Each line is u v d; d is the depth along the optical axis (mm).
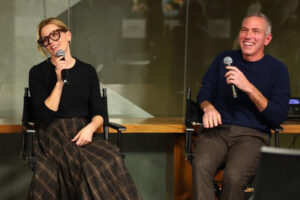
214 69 2902
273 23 3754
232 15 3713
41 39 2705
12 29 3506
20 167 3527
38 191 2471
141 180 3707
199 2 3684
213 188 2531
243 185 2439
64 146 2572
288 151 1112
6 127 3068
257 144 2619
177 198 3285
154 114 3732
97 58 3639
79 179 2512
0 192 3521
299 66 3807
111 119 3490
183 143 3246
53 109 2621
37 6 3535
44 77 2770
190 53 3719
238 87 2525
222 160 2635
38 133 2662
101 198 2445
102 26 3623
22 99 3551
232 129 2682
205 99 2846
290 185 1115
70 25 3592
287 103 2668
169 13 3668
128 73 3684
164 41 3688
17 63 3531
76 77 2793
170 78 3723
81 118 2775
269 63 2727
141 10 3645
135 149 3676
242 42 2699
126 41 3658
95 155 2535
